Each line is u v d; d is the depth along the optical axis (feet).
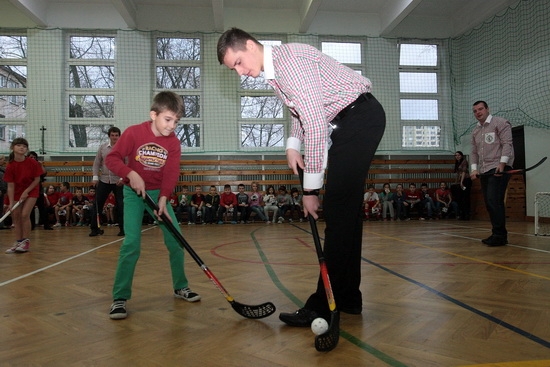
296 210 29.09
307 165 4.95
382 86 32.94
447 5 31.73
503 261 10.46
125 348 4.66
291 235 18.69
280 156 31.19
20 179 13.23
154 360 4.29
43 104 29.89
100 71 31.17
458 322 5.45
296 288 7.68
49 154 29.66
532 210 25.76
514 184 26.91
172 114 6.51
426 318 5.65
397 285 7.75
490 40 30.01
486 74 30.53
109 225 26.25
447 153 33.35
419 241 15.23
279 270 9.57
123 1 27.09
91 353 4.50
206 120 31.40
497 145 13.41
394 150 32.76
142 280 8.64
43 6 29.66
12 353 4.52
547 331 5.04
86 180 29.22
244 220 28.14
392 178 31.55
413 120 33.50
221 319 5.80
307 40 32.12
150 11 31.19
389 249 12.98
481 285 7.71
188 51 32.01
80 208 26.78
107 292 7.55
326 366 4.07
